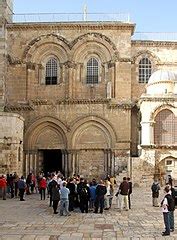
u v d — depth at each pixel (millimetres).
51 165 65000
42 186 40469
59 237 20969
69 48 59562
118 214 29828
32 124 58125
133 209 32750
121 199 32125
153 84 57781
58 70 60219
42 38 59812
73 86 59688
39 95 60219
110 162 57250
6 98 58938
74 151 57750
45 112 58344
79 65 60188
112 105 57312
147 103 53688
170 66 61750
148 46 61844
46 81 60469
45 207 34031
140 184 51781
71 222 25922
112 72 58938
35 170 58250
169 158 52312
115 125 57281
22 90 59406
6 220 26672
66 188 29328
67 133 57781
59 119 57969
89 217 28266
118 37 59156
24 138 57938
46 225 24688
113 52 58969
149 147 52344
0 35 59094
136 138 58656
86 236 21234
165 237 21047
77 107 57969
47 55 60688
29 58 59812
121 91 58344
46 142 58625
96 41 59375
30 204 36250
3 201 38750
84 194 30734
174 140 53531
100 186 30672
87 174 57875
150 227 24094
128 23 58625
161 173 51969
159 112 53875
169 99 53531
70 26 59406
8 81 59438
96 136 58031
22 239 20469
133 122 58875
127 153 56812
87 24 59062
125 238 20734
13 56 59844
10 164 47188
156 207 33906
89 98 59188
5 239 20438
